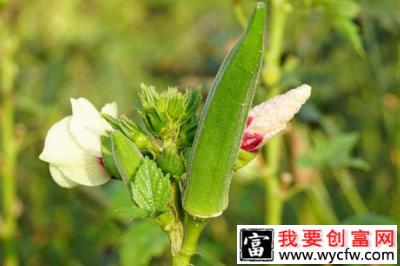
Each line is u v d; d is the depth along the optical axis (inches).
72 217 36.4
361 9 31.9
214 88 15.6
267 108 16.5
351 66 38.2
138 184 16.0
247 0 29.0
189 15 59.4
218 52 40.1
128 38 55.3
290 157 30.0
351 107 38.9
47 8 48.6
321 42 34.9
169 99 16.5
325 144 28.0
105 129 17.3
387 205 35.9
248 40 14.9
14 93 35.2
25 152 37.8
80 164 17.1
